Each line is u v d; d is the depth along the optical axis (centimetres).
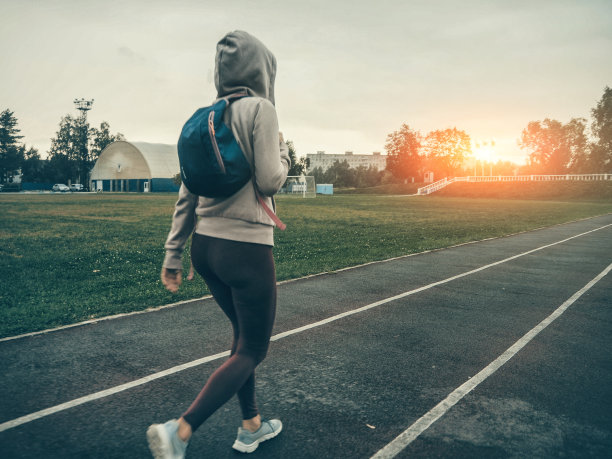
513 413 290
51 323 469
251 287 203
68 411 285
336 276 759
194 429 193
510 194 6488
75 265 840
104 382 329
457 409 295
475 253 1062
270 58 222
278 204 3797
